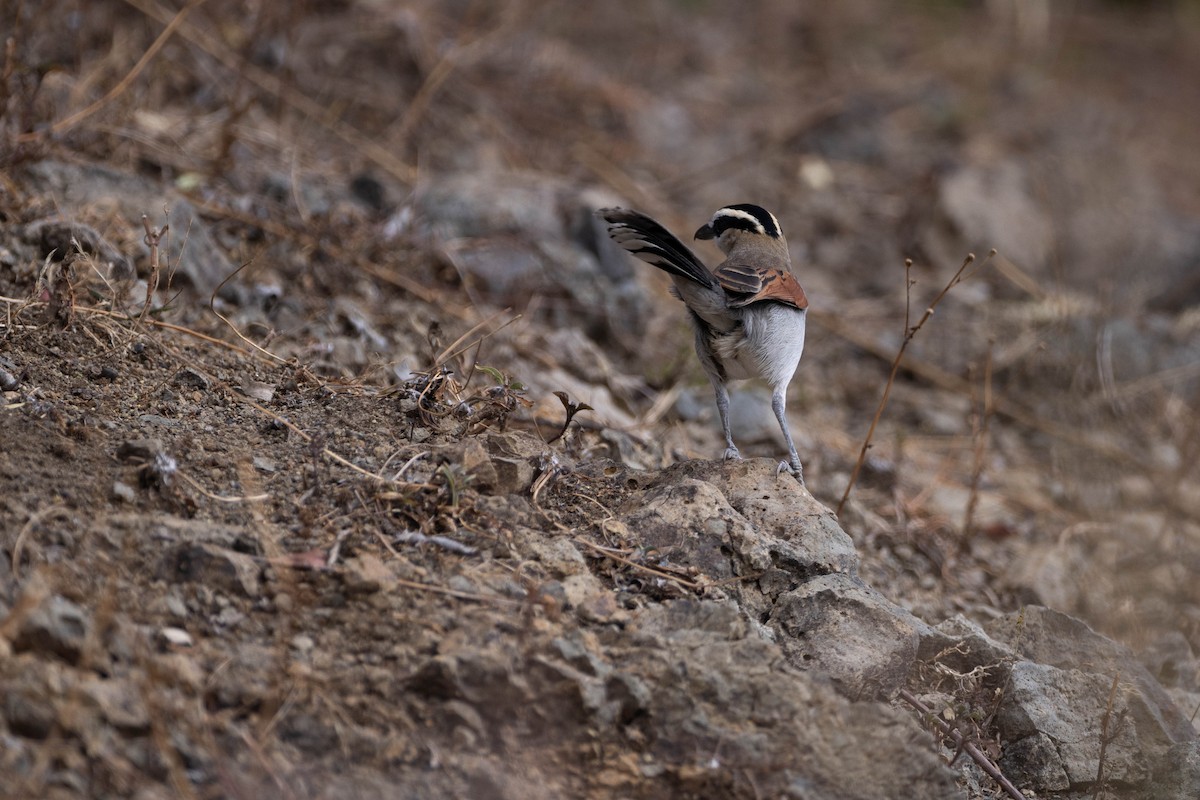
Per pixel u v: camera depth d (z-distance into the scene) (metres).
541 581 7.91
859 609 8.62
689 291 9.96
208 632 7.06
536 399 11.83
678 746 7.09
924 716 8.52
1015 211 20.44
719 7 27.42
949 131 23.81
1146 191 22.83
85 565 7.17
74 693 6.27
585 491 9.27
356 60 18.80
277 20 17.69
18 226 11.03
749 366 10.29
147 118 14.78
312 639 7.17
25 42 13.87
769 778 7.01
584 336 14.72
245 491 8.18
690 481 9.20
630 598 8.15
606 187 19.23
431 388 9.62
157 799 6.05
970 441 15.78
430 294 13.67
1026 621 10.10
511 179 16.86
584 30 24.42
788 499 9.52
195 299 11.59
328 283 13.09
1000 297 18.95
